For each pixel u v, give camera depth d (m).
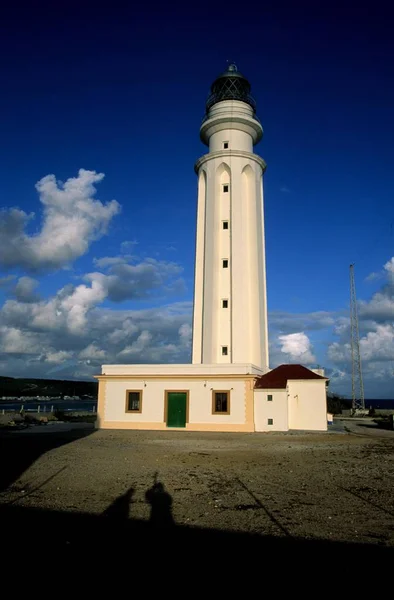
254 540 7.95
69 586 6.11
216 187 39.78
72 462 16.72
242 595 5.87
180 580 6.32
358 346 81.06
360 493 11.80
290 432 30.19
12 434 28.84
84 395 186.38
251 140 42.62
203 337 37.16
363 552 7.38
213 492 11.75
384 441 25.30
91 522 9.02
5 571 6.61
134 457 18.09
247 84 43.84
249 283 37.97
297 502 10.73
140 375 33.28
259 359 36.47
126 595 5.86
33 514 9.60
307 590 6.02
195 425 31.67
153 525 8.80
